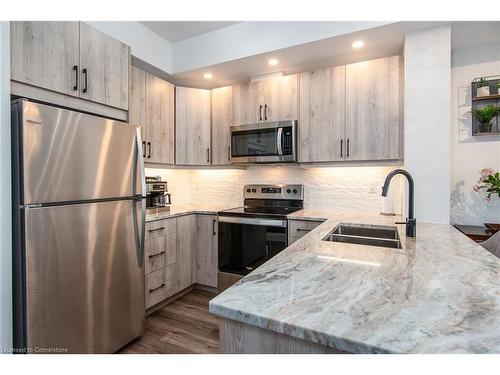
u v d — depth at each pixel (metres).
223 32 2.61
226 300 0.69
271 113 2.71
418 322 0.58
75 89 1.76
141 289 2.00
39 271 1.40
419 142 2.05
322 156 2.50
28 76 1.51
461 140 2.35
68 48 1.73
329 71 2.46
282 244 2.46
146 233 2.30
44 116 1.41
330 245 1.26
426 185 2.03
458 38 2.16
